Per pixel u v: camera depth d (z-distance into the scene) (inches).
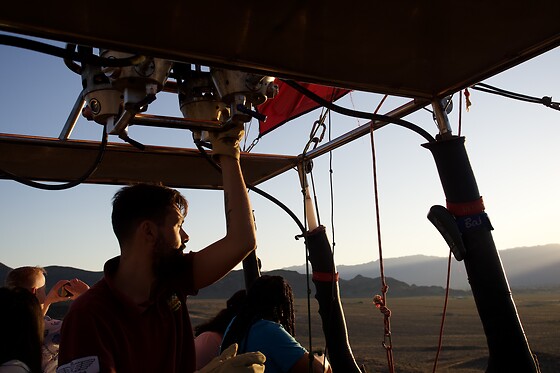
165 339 73.5
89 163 147.6
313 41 85.6
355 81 103.5
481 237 103.5
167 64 82.1
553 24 88.6
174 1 70.0
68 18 71.5
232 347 68.4
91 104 86.4
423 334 1407.5
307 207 147.8
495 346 99.9
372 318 2129.7
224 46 82.6
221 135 86.7
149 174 165.8
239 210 83.6
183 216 80.4
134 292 74.0
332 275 136.5
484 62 100.7
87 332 64.8
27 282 129.0
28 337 72.0
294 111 153.2
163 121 85.0
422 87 110.3
